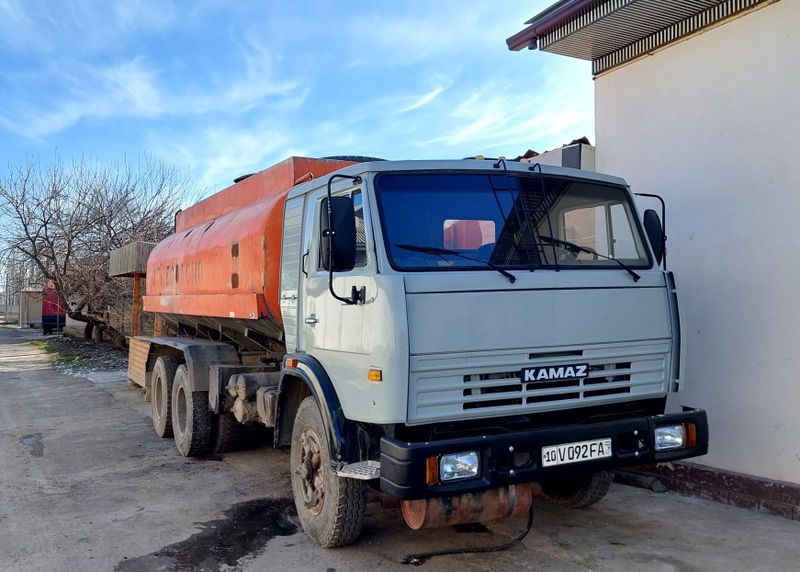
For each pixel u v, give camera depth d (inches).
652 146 260.2
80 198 884.6
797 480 209.0
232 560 178.4
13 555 181.8
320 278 182.2
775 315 215.9
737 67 229.5
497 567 171.5
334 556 179.6
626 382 168.9
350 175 165.9
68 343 1015.0
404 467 140.2
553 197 174.4
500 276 155.5
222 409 268.7
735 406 226.8
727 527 199.3
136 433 353.1
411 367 144.8
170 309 350.6
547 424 165.8
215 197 327.6
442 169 167.0
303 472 186.1
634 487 246.4
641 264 180.9
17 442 329.7
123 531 200.8
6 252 884.6
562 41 268.8
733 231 229.5
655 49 258.1
